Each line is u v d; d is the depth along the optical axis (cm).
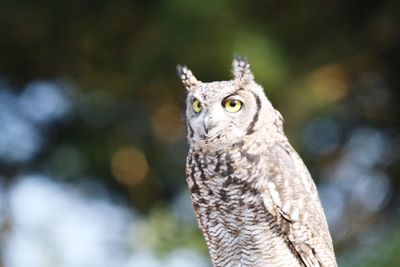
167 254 1482
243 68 978
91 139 1519
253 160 948
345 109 1559
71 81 1534
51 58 1523
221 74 1331
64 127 1544
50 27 1481
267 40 1362
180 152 1519
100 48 1494
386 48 1536
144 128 1519
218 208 963
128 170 1530
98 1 1465
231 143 954
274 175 946
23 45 1512
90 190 1560
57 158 1545
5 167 1585
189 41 1322
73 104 1534
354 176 1634
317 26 1476
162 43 1337
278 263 962
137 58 1382
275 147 960
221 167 952
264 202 943
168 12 1327
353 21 1511
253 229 955
